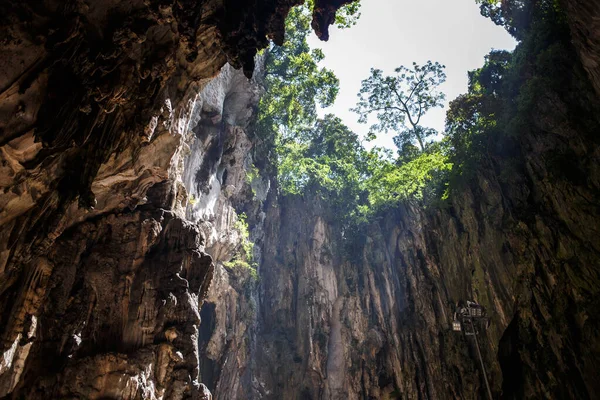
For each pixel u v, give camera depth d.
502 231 34.81
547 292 30.61
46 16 14.23
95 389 19.86
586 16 27.02
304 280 50.84
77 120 15.96
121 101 17.39
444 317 39.22
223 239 38.41
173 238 25.72
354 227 53.66
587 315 27.56
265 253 52.44
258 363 44.94
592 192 29.34
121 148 19.36
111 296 22.48
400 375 41.88
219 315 38.44
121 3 16.25
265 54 49.81
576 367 27.72
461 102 40.78
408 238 47.75
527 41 37.47
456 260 39.09
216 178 39.56
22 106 14.64
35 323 20.39
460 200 39.72
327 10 23.09
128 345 21.80
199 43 20.62
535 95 34.47
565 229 30.27
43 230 17.67
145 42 17.81
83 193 17.77
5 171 15.47
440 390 37.50
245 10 19.62
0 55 13.59
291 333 48.53
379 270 49.34
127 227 24.00
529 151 34.72
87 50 15.52
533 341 30.77
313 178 57.28
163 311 22.95
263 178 50.78
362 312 47.69
